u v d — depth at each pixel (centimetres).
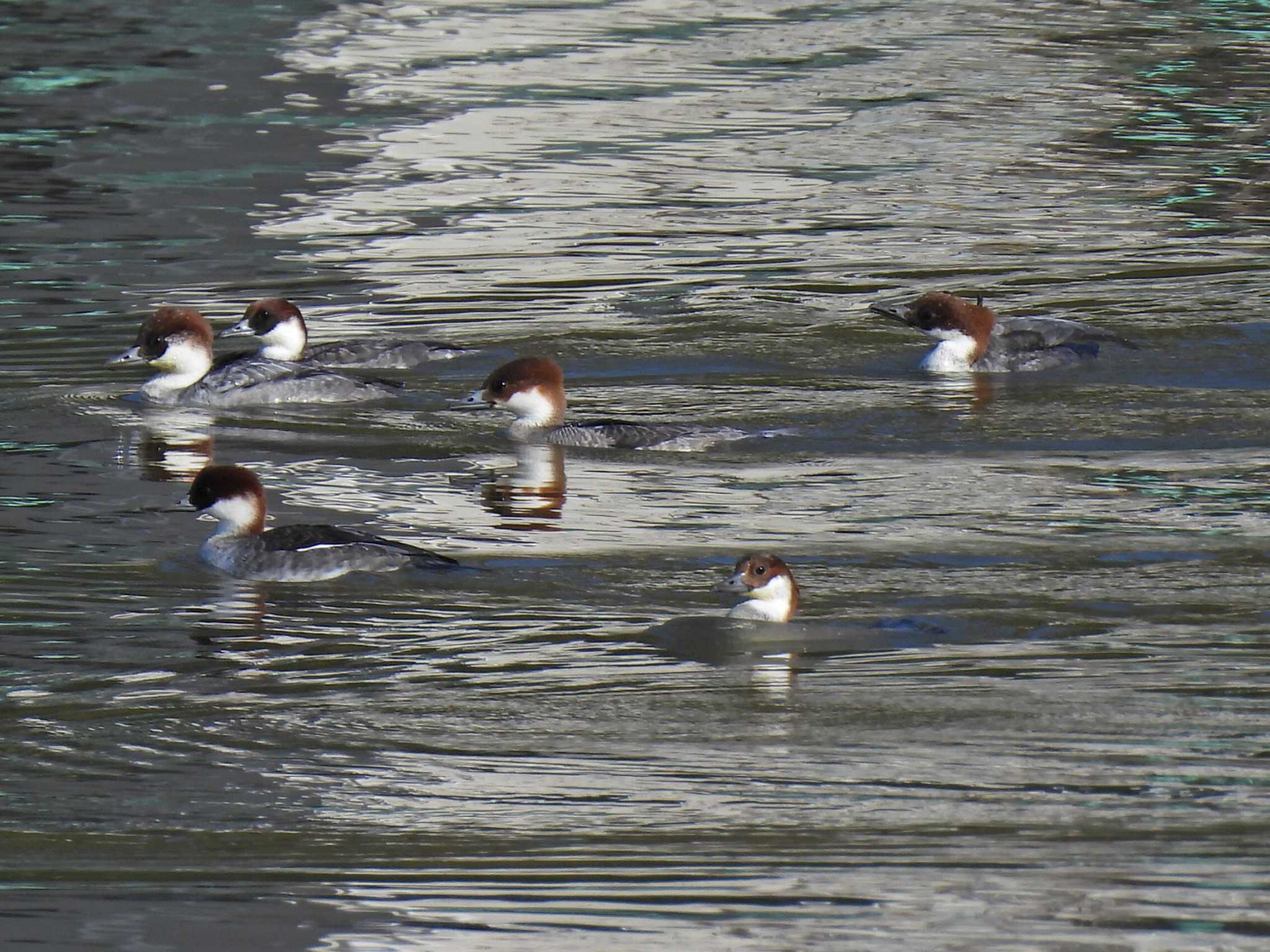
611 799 1193
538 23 4859
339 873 1100
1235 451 2025
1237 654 1434
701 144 3675
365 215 3144
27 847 1134
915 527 1759
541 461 1997
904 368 2370
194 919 1053
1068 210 3219
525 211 3177
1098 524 1772
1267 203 3266
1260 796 1188
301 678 1400
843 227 3102
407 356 2361
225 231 3038
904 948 1015
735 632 1488
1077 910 1050
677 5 5138
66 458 1992
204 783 1226
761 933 1032
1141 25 4931
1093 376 2333
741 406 2198
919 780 1213
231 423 2131
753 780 1217
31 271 2789
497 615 1530
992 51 4594
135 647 1460
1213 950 1009
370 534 1689
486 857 1123
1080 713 1317
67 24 4662
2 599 1561
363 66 4306
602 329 2527
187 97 3975
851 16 5031
